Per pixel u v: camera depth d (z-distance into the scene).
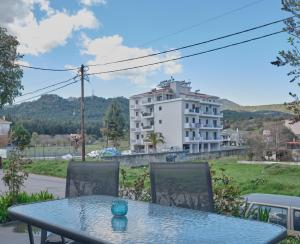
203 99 70.19
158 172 3.65
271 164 35.16
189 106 65.50
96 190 3.97
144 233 2.32
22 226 6.29
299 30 4.68
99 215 2.85
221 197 4.80
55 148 65.00
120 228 2.45
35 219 2.78
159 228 2.45
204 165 3.51
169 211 2.99
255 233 2.33
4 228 6.16
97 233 2.33
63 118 105.44
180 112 63.81
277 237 2.28
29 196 7.98
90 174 4.05
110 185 3.94
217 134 72.31
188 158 48.34
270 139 44.53
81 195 4.02
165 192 3.58
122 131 81.50
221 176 5.32
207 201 3.40
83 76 23.03
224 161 42.84
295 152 41.91
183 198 3.50
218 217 2.78
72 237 2.40
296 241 4.36
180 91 70.56
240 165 35.53
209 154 52.22
